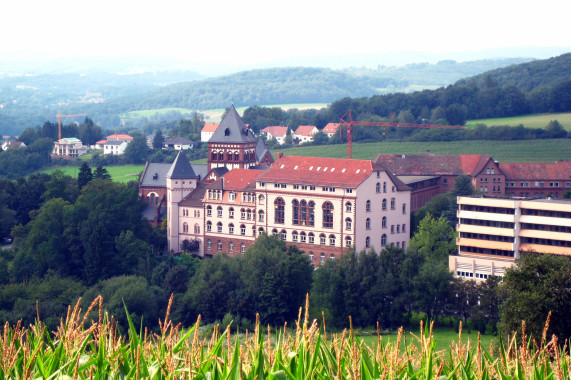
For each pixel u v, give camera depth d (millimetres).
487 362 35000
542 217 192000
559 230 190125
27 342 33812
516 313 109188
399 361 33344
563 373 33344
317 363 33281
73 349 32938
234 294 188375
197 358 32906
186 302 190125
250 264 191750
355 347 33188
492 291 162000
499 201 195875
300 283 188125
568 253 189000
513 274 114500
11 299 188875
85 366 32344
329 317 179375
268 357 33469
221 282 189375
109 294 190250
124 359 32906
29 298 189500
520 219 194250
